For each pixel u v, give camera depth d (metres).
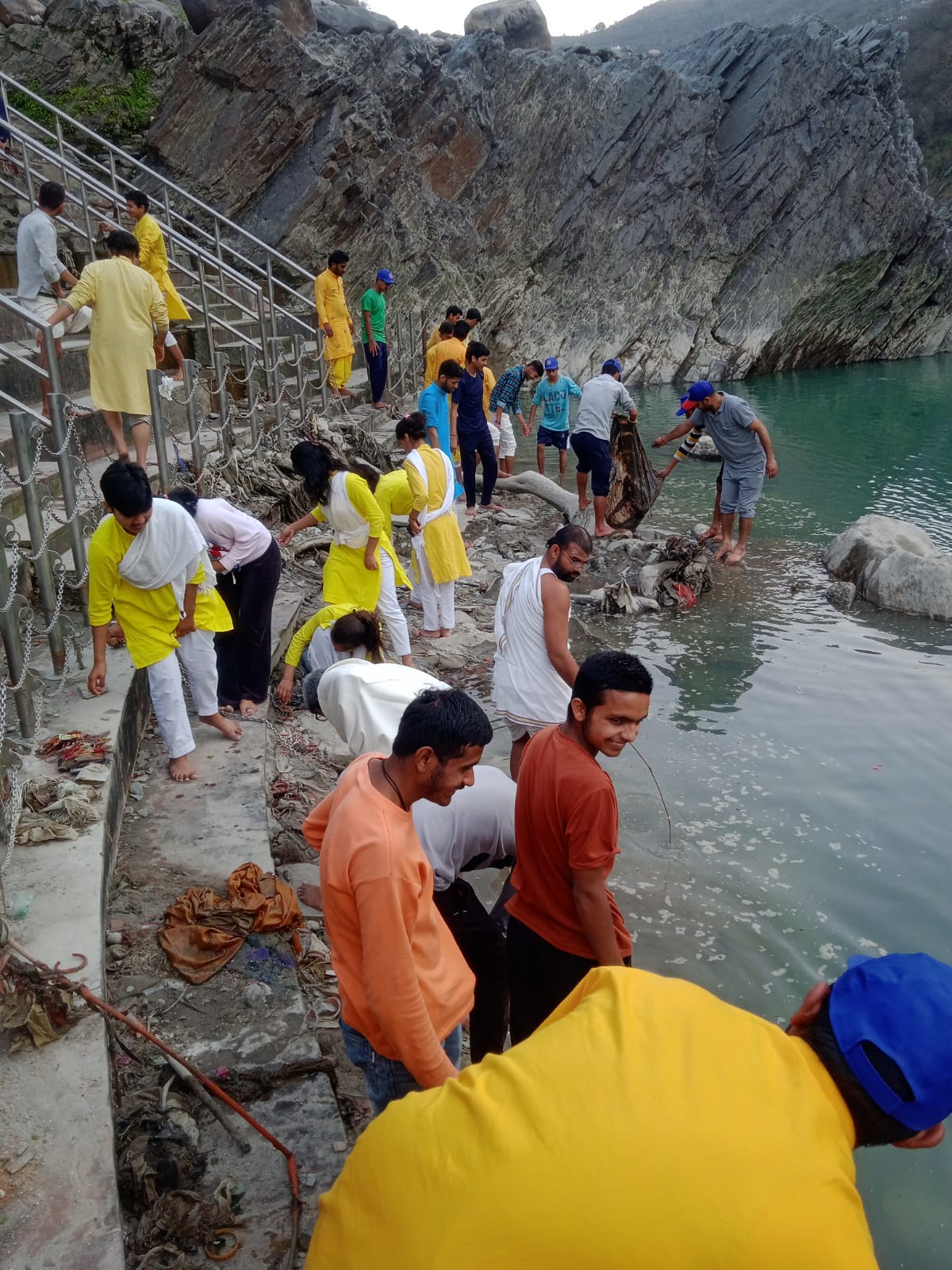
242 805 4.34
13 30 16.67
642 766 5.64
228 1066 3.01
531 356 23.39
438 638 7.49
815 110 25.52
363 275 18.38
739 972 3.97
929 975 1.40
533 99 21.84
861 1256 1.22
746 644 7.52
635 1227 1.18
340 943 2.38
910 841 4.90
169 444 8.53
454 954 2.58
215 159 17.02
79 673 4.81
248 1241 2.52
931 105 53.38
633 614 8.15
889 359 30.38
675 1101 1.28
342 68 18.14
